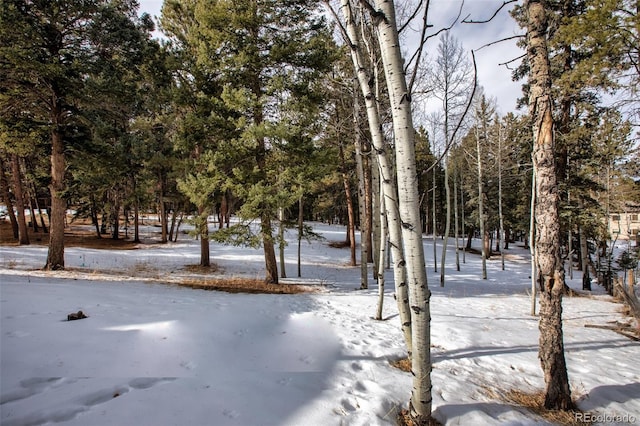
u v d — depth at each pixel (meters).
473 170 21.19
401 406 3.22
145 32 12.98
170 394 2.91
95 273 11.33
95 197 22.92
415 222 2.80
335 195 26.09
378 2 2.73
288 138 9.55
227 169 10.68
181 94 11.09
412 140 2.79
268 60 10.16
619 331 6.85
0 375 2.87
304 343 4.78
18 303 5.06
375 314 7.20
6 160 21.03
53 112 11.12
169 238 26.50
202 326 4.88
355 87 9.95
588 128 10.75
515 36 3.56
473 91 2.30
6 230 25.08
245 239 10.32
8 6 8.95
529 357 4.93
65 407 2.56
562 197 12.68
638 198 14.95
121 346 3.80
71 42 10.87
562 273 3.50
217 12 9.68
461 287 13.27
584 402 3.60
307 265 17.84
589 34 7.52
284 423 2.68
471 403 3.39
